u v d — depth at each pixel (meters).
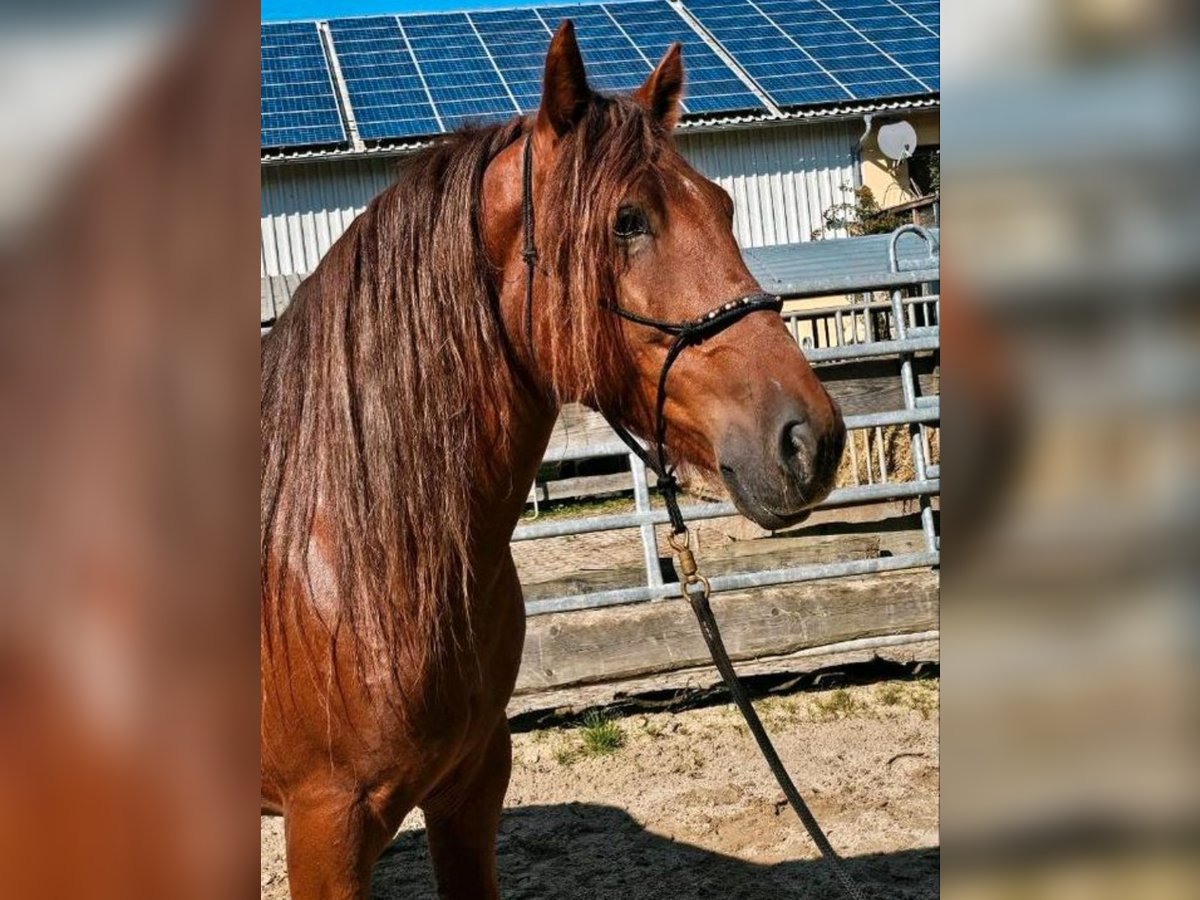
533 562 6.77
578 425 6.88
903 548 5.34
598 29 13.82
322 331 1.76
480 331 1.74
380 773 1.71
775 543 5.42
